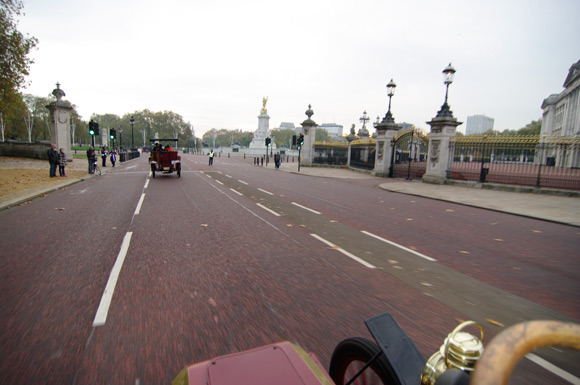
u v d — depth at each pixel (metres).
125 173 22.38
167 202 10.97
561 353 3.14
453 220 9.23
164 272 4.79
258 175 23.75
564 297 4.32
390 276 4.87
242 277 4.66
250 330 3.29
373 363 1.86
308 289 4.32
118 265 5.04
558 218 9.47
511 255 6.11
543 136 15.40
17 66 26.00
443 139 18.89
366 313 3.71
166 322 3.43
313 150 36.34
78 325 3.36
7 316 3.53
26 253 5.59
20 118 80.81
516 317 3.75
